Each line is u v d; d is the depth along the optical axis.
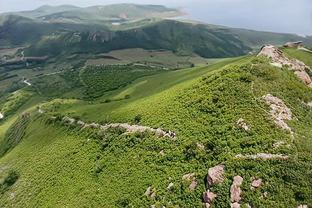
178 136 87.62
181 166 77.44
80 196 92.94
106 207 81.69
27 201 111.19
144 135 97.88
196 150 77.69
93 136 121.69
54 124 158.50
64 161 118.56
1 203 121.88
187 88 108.25
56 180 110.69
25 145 159.38
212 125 83.25
